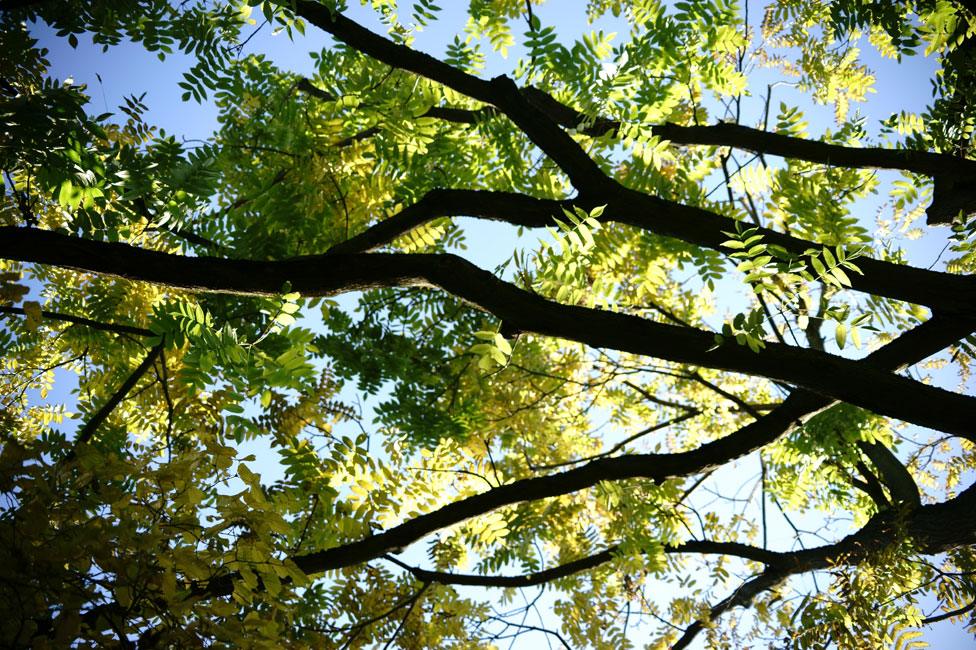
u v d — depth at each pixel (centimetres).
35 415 412
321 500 334
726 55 417
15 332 395
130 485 221
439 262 270
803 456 571
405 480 379
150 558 172
